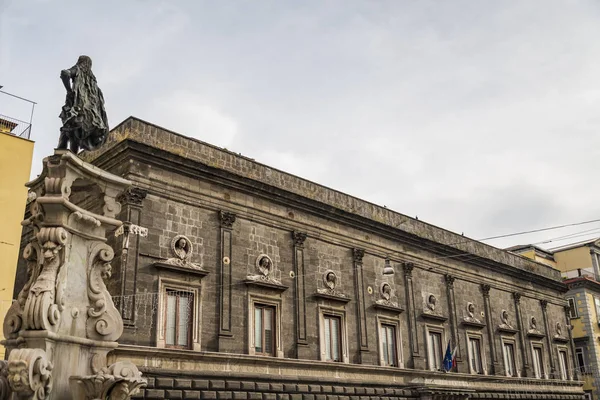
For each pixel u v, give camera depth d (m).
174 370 24.22
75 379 11.25
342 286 33.31
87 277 12.55
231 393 25.70
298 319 30.14
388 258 36.03
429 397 34.25
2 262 28.12
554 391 48.62
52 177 12.06
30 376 10.27
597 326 61.34
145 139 26.67
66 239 11.93
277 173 32.06
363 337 33.28
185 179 27.48
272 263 29.94
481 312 43.75
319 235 32.88
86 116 13.39
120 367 11.45
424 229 40.97
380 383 32.91
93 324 12.34
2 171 29.16
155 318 24.64
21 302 11.66
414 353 36.19
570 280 61.81
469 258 43.75
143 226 25.34
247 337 27.61
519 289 49.34
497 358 43.56
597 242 68.56
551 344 51.06
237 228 28.97
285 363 28.62
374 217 37.12
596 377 58.50
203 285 26.73
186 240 26.62
